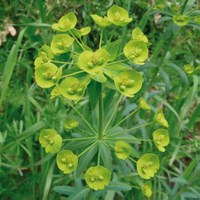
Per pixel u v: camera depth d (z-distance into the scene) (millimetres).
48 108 484
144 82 501
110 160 342
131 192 513
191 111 657
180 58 685
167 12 486
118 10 330
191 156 560
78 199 394
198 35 684
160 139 349
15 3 625
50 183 465
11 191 495
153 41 675
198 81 553
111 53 315
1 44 631
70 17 338
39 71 315
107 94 445
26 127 496
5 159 509
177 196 522
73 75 312
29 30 562
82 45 328
